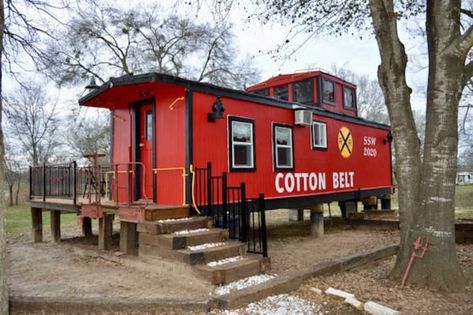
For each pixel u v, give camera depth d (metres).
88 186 8.35
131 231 6.64
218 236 5.93
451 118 5.04
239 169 7.56
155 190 7.29
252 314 4.02
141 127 7.95
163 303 4.16
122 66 19.20
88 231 9.55
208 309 4.13
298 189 9.25
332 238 9.63
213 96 7.12
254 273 5.35
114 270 6.05
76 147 26.73
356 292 4.72
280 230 11.48
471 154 26.80
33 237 9.41
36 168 9.48
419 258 5.01
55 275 5.86
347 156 11.48
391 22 5.55
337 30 8.02
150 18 19.33
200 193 6.69
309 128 9.89
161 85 6.80
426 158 5.16
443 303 4.29
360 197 11.94
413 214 5.25
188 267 5.06
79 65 17.62
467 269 5.73
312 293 4.70
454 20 5.05
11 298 4.30
